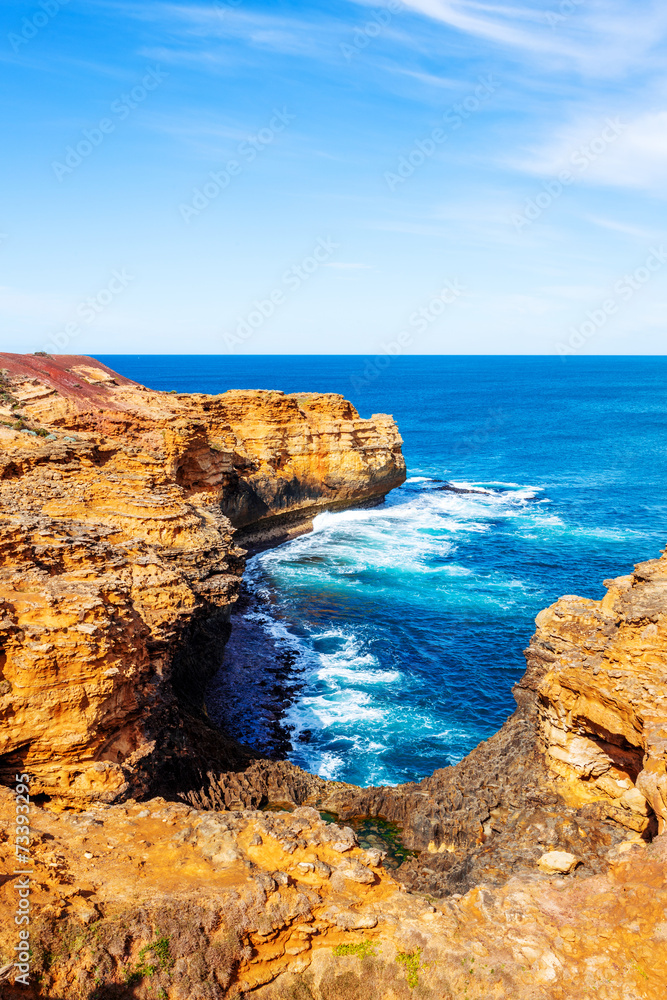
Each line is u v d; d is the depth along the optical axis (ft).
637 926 46.52
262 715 110.83
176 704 85.46
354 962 44.21
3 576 65.31
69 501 100.01
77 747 60.13
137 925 42.42
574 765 72.74
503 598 163.84
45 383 197.98
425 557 195.72
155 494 107.86
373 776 96.32
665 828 54.29
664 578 72.64
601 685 68.74
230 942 43.24
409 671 127.65
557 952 45.50
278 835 53.31
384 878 51.80
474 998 42.60
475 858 66.28
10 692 58.65
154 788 68.08
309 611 154.92
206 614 103.40
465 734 107.34
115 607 69.87
